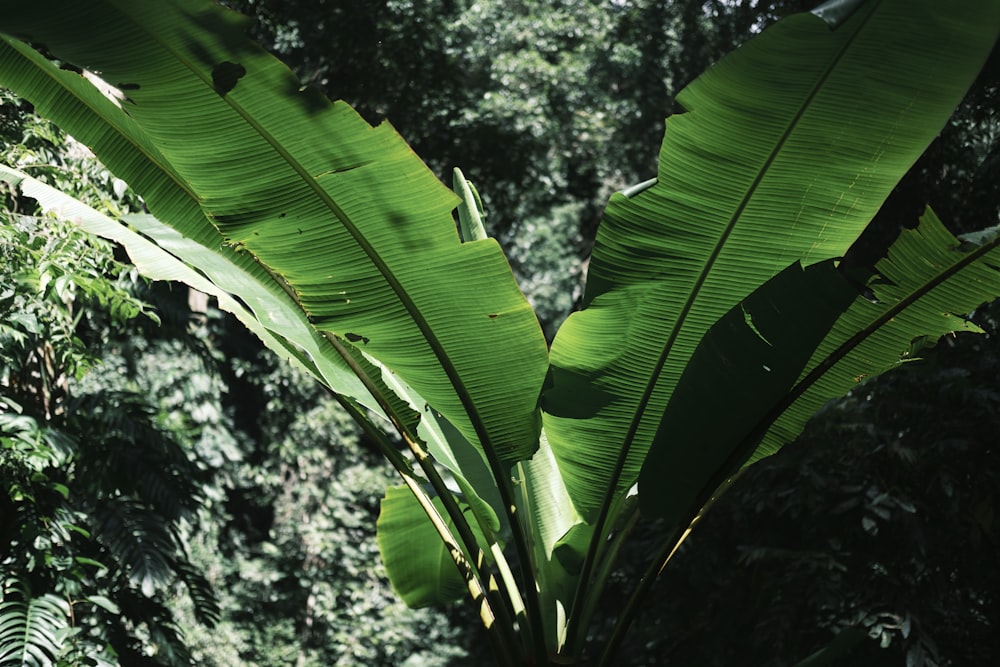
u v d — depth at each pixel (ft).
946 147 23.90
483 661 45.70
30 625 15.07
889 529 19.17
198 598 21.16
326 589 46.65
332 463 48.06
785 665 19.99
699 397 8.15
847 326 8.19
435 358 8.13
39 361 18.25
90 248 15.01
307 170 6.87
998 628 18.81
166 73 6.24
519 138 39.24
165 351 39.37
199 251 9.20
